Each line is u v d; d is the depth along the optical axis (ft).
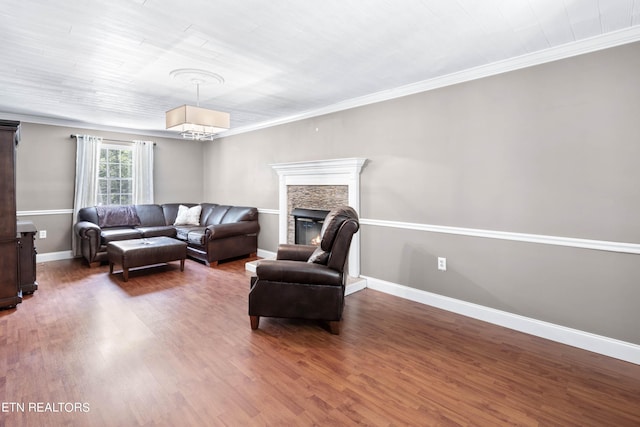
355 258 13.24
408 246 11.67
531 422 5.55
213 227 16.06
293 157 16.24
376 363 7.40
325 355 7.74
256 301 8.86
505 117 9.23
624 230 7.52
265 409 5.83
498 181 9.43
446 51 8.52
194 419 5.57
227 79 10.68
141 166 20.01
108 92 12.11
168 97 12.82
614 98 7.55
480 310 9.91
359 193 13.12
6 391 6.23
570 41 7.91
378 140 12.42
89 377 6.73
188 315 10.06
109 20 6.93
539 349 8.10
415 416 5.68
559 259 8.45
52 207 17.21
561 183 8.35
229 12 6.63
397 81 10.93
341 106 13.64
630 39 7.29
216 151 21.85
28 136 16.39
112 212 18.07
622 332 7.62
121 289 12.50
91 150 18.07
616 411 5.83
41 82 10.94
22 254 11.68
